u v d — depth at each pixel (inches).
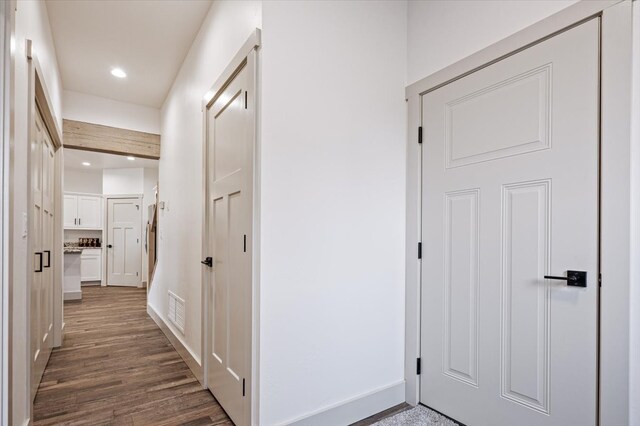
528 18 64.7
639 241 51.6
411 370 84.7
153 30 107.0
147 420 78.5
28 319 69.8
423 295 83.4
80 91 147.7
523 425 64.4
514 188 66.7
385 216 83.7
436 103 81.4
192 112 113.1
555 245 60.8
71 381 98.3
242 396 70.7
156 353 121.3
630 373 52.0
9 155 52.9
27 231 68.8
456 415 75.7
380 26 83.9
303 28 71.6
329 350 74.0
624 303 52.6
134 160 251.6
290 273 68.9
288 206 68.9
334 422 73.5
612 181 54.1
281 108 68.3
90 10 96.7
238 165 75.3
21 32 63.3
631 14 52.6
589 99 56.9
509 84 67.6
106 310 188.1
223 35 86.0
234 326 76.0
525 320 64.6
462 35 75.9
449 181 78.2
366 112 80.8
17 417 61.4
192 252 110.0
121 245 281.1
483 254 71.5
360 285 79.1
